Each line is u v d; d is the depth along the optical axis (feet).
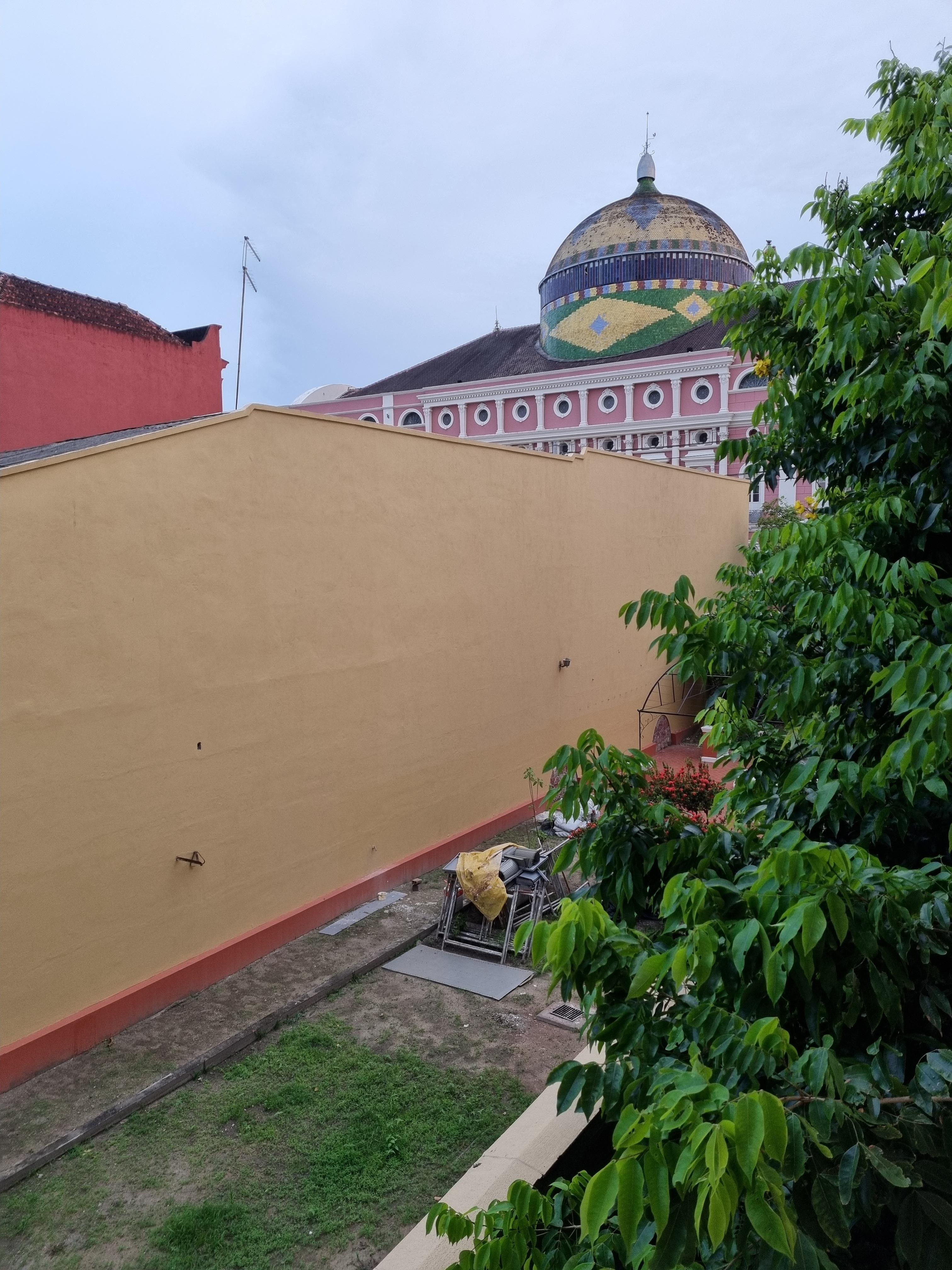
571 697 49.14
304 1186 19.08
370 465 33.71
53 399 56.03
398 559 35.42
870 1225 8.23
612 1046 10.43
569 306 114.01
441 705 38.40
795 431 18.43
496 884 30.01
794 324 18.03
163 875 26.30
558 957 9.14
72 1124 20.71
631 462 54.95
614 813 12.47
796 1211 7.82
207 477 27.14
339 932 31.27
